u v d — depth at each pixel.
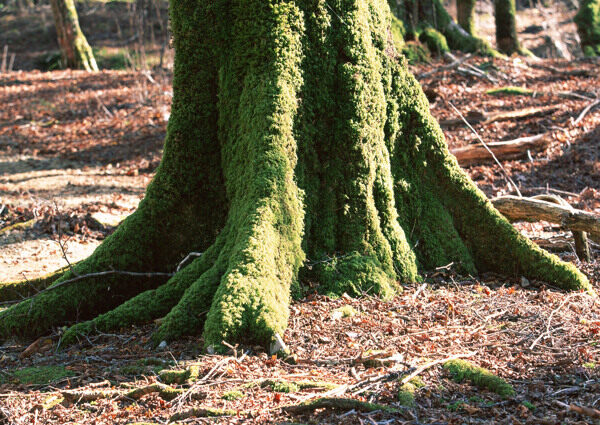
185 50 5.76
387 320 5.00
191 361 4.42
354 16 5.70
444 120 13.23
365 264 5.57
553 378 3.99
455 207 6.26
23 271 7.66
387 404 3.73
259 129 5.40
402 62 6.25
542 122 12.95
